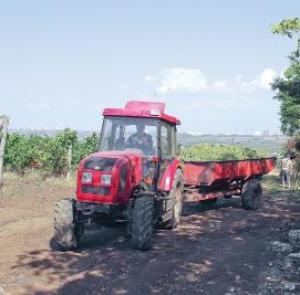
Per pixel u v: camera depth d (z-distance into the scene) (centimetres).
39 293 591
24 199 1304
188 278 673
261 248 859
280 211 1314
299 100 2030
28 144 1927
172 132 1010
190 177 1167
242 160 1288
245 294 620
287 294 623
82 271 686
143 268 709
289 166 2006
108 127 934
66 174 1917
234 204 1440
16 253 773
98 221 839
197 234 966
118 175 809
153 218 849
